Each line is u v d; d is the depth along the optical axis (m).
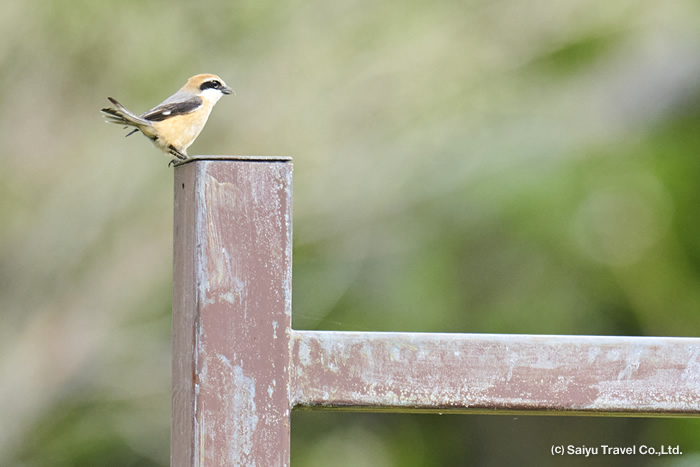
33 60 11.77
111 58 11.82
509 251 14.34
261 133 11.87
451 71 12.40
